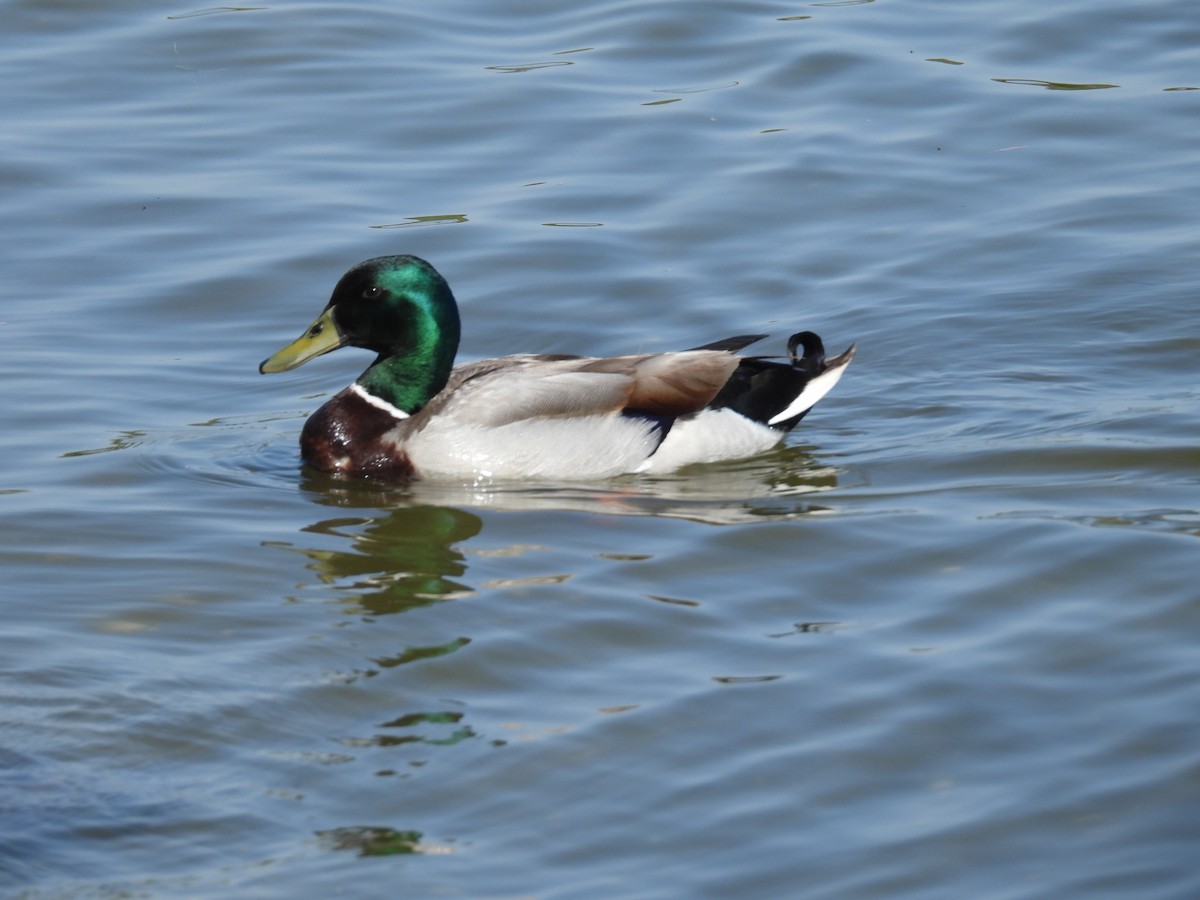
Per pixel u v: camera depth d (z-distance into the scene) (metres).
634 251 18.17
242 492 13.40
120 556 11.98
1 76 22.08
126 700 9.84
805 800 8.80
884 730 9.43
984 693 9.78
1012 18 23.59
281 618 10.98
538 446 13.79
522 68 22.44
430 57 22.80
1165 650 10.17
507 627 10.80
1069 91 21.61
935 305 16.91
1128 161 19.91
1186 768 8.93
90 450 14.04
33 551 12.01
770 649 10.43
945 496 12.81
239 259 17.97
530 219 18.78
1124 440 13.63
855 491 13.10
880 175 19.70
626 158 20.16
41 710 9.71
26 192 19.27
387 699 9.91
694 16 23.81
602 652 10.46
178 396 15.35
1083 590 11.01
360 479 13.89
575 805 8.83
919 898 8.02
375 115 21.23
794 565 11.67
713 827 8.60
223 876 8.27
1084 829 8.48
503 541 12.30
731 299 17.23
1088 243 18.05
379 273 14.17
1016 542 11.77
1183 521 11.97
